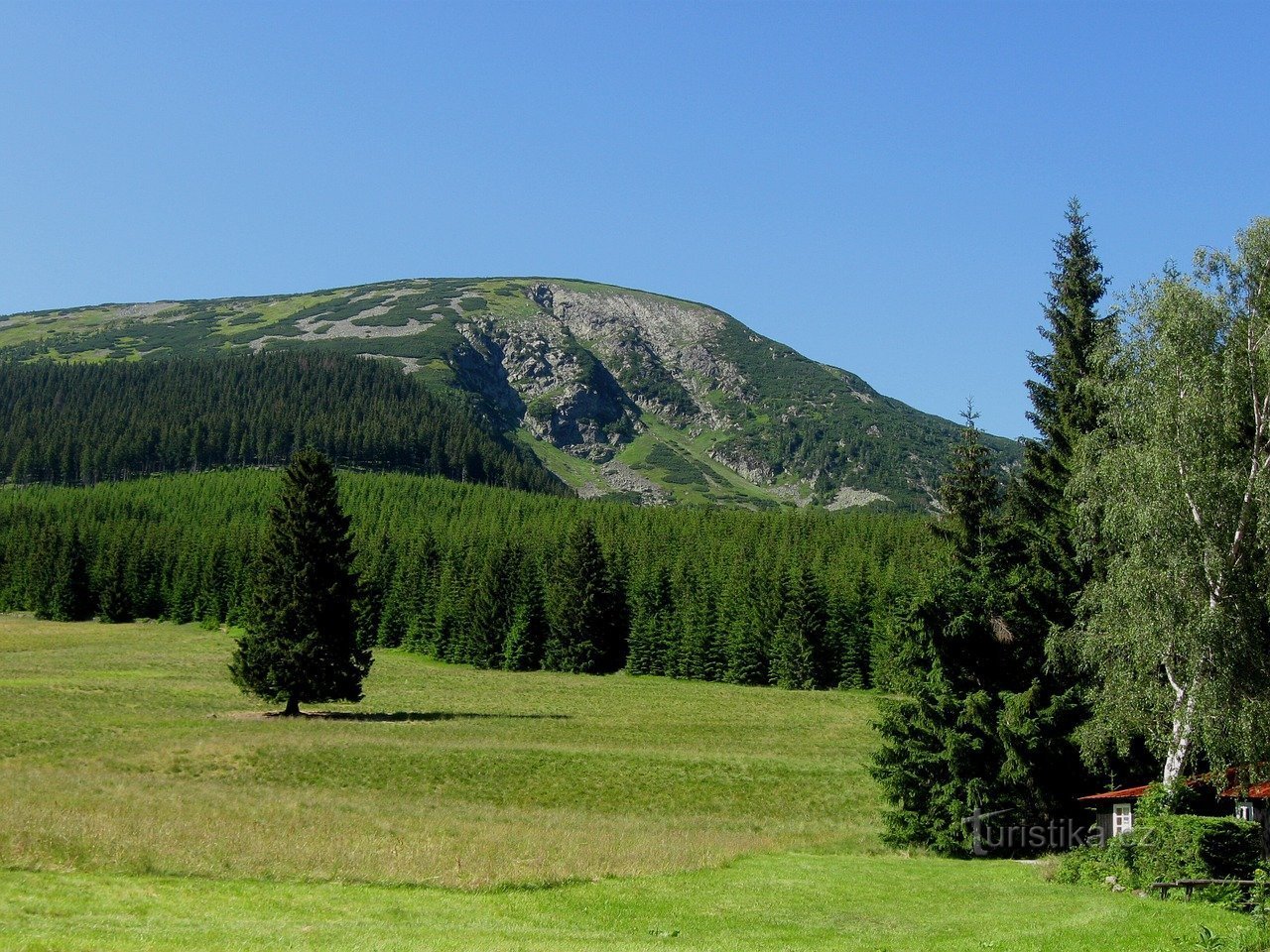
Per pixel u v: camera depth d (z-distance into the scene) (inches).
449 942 781.9
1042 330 1727.4
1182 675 1293.1
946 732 1470.2
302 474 2856.8
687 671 4970.5
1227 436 1275.8
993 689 1526.8
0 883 894.4
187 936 747.4
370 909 912.9
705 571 5526.6
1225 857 1071.0
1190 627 1221.7
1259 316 1296.8
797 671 4658.0
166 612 6284.5
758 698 4089.6
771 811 1893.5
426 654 5625.0
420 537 6392.7
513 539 6190.9
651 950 799.1
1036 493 1642.5
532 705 3531.0
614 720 3107.8
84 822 1171.9
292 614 2795.3
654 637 5103.3
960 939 893.2
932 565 1608.0
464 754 2249.0
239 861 1057.5
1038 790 1441.9
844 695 4315.9
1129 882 1123.9
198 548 6309.1
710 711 3518.7
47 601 6171.3
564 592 5172.2
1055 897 1100.5
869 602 4699.8
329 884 1010.7
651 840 1441.9
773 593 4874.5
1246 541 1264.8
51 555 6289.4
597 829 1547.7
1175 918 941.2
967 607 1509.6
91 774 1806.1
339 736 2402.8
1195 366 1298.0
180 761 2036.2
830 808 1926.7
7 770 1796.3
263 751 2161.7
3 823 1126.4
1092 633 1347.2
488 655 5177.2
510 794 1940.2
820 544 6343.5
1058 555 1557.6
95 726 2389.3
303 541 2832.2
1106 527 1321.4
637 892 1080.2
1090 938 869.8
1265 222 1314.0
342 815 1482.5
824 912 1014.4
